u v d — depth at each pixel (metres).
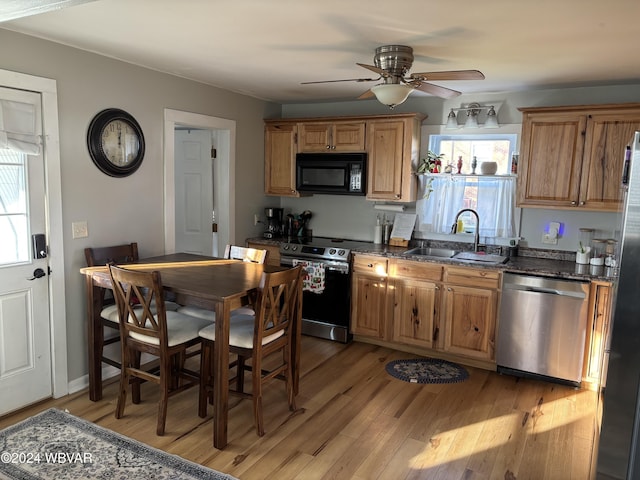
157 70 3.77
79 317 3.35
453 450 2.74
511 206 4.37
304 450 2.70
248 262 3.55
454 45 2.82
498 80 3.79
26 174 2.96
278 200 5.50
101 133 3.37
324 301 4.57
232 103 4.65
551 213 4.21
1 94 2.78
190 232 4.93
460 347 4.02
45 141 3.03
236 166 4.79
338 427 2.97
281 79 4.06
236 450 2.68
